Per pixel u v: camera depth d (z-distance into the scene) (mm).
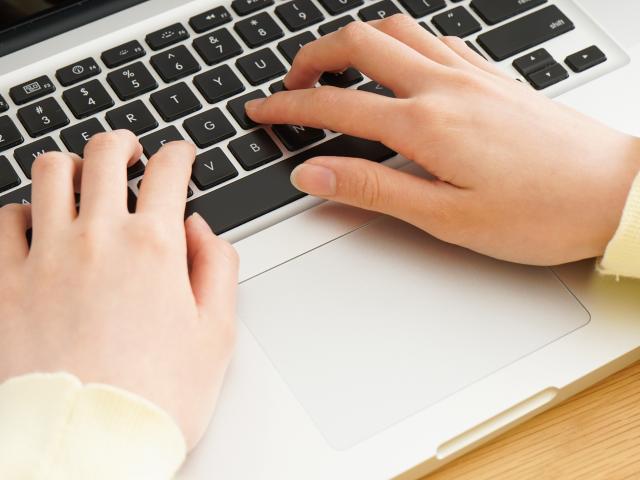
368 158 646
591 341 579
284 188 631
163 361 503
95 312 508
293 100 639
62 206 563
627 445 581
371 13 725
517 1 728
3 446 457
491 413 553
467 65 644
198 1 727
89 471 457
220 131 650
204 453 527
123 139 602
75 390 473
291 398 548
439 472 568
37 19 703
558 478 568
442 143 591
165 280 530
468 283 597
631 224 563
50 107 660
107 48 701
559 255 589
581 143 596
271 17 715
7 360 501
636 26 726
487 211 585
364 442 537
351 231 619
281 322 577
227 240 614
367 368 561
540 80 691
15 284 536
